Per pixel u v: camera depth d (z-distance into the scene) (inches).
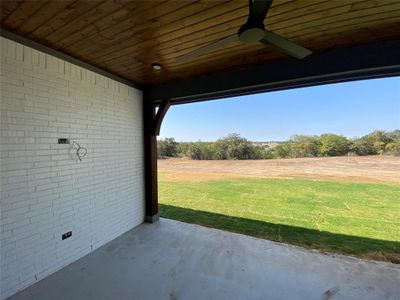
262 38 52.0
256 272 89.0
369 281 82.8
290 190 247.6
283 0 56.4
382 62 79.7
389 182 278.1
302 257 100.9
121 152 127.0
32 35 76.2
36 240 81.4
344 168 365.1
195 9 61.1
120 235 124.9
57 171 89.7
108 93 116.6
